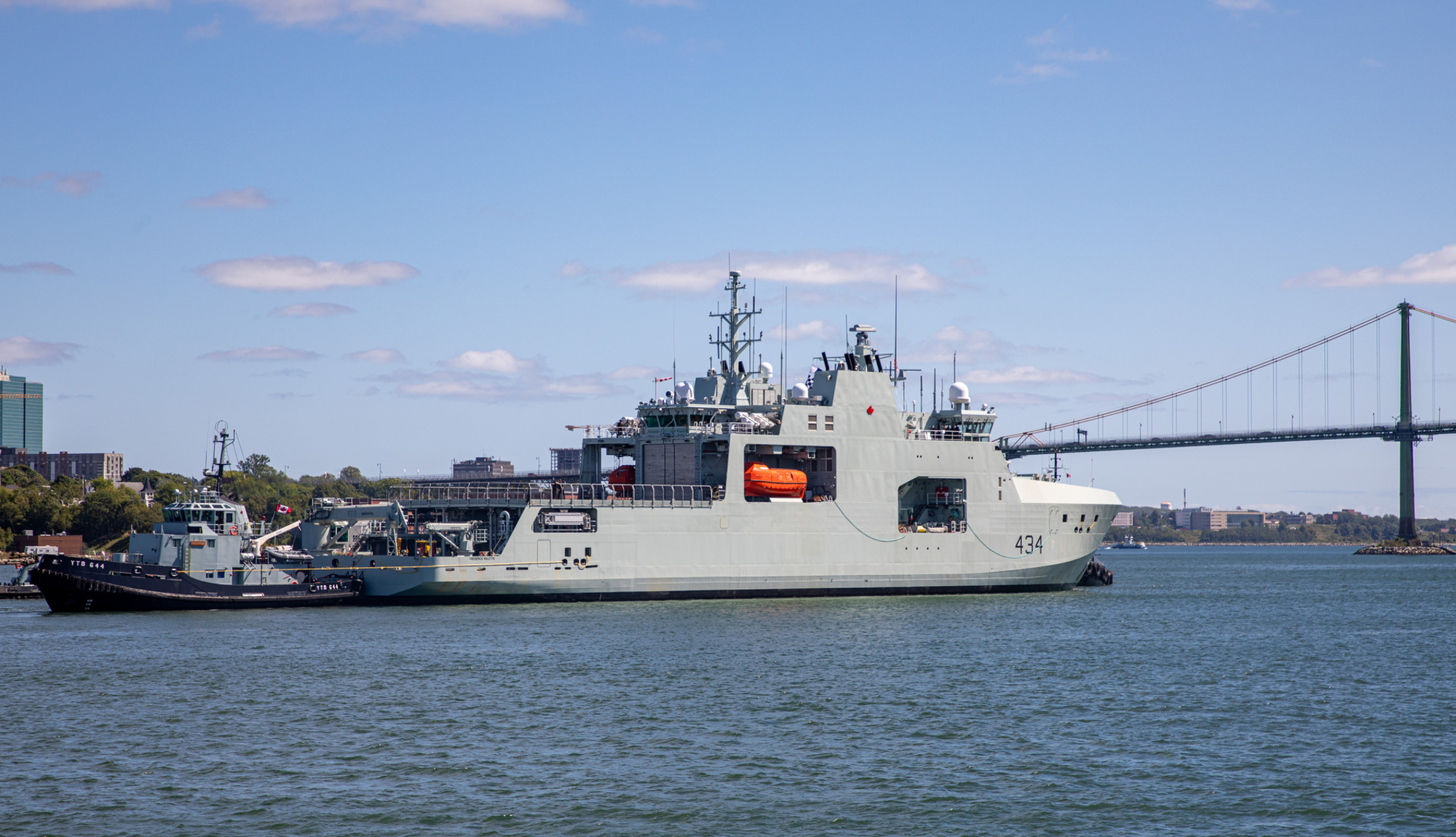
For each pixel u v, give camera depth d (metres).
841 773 38.84
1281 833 33.44
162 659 58.16
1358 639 72.75
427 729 44.22
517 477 107.12
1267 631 77.06
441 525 76.88
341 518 81.25
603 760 40.22
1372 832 33.50
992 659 60.22
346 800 36.03
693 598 80.56
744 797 36.38
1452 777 38.53
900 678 54.59
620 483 84.81
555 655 59.59
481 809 35.25
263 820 34.25
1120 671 57.75
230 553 77.19
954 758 40.69
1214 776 38.66
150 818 34.44
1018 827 33.88
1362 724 46.16
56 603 73.31
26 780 37.81
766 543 82.00
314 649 61.09
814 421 83.00
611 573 78.56
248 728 44.41
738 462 80.94
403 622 70.75
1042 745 42.44
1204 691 52.66
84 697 49.59
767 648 62.22
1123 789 37.25
